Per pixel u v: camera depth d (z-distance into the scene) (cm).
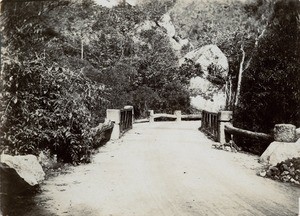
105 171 754
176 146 1066
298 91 1053
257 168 797
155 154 938
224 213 527
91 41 1833
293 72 1062
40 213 512
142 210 538
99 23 1895
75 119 788
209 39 2578
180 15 2555
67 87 784
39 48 795
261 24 2008
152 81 2141
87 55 1809
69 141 794
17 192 559
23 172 602
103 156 909
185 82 2386
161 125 1717
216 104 2333
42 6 789
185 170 772
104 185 655
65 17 1490
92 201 571
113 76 1706
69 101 766
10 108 694
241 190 637
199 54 2436
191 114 2166
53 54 961
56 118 766
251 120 1120
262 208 548
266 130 1080
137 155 924
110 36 1934
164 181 688
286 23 1104
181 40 2575
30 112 730
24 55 732
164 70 2195
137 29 2142
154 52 2158
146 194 611
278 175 722
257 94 1091
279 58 1081
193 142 1152
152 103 2045
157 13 2348
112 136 1203
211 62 2408
